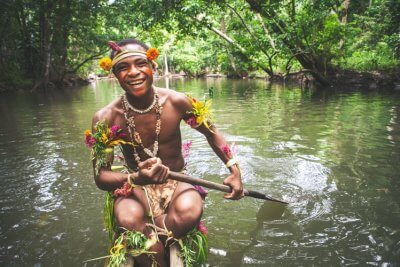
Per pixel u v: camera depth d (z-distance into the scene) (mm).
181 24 13953
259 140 4953
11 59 19359
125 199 2172
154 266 2021
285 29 12922
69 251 2393
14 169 4074
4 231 2686
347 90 11250
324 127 5637
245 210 2918
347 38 13375
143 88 2172
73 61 25500
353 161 3939
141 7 13445
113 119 2303
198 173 3748
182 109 2373
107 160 2271
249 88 13898
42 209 3033
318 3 12320
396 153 4164
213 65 32250
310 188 3277
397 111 6828
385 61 13031
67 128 6441
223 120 6555
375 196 3057
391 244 2328
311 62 13375
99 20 21328
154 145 2314
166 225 2129
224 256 2268
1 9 17672
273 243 2404
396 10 11742
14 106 10516
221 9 13914
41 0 19156
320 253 2264
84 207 3053
